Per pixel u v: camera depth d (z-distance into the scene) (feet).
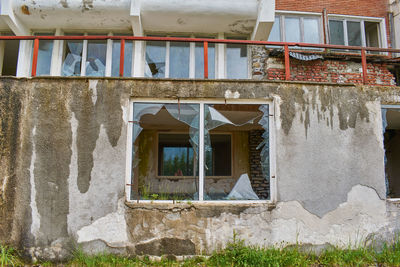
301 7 24.76
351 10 25.43
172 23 21.24
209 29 21.99
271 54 22.02
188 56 22.12
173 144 25.09
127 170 13.14
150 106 13.85
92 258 12.10
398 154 24.38
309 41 24.61
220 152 24.80
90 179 12.78
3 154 12.69
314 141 13.78
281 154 13.52
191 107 13.98
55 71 20.77
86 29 21.68
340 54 22.27
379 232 13.47
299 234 13.12
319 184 13.52
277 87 13.96
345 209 13.48
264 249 12.73
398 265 12.24
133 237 12.55
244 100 14.01
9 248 12.14
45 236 12.37
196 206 12.98
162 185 24.12
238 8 20.42
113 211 12.64
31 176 12.67
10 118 12.96
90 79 13.37
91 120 13.12
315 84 14.19
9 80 13.19
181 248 12.66
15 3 19.56
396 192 24.48
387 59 22.62
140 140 24.44
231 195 14.62
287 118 13.80
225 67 22.27
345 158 13.83
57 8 19.76
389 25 25.63
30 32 21.53
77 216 12.55
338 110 14.14
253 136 24.61
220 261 12.15
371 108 14.37
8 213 12.39
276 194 13.30
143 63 21.48
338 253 12.78
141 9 20.06
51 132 12.98
